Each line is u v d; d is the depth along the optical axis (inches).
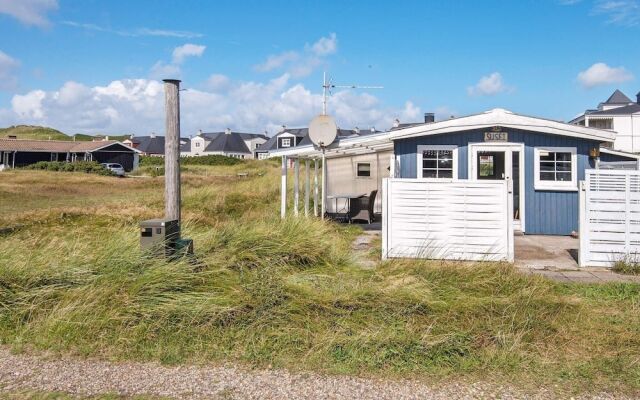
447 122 511.8
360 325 211.9
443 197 353.4
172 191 288.2
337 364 185.3
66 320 212.7
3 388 166.4
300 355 193.2
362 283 250.7
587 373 177.3
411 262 290.5
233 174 1841.8
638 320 226.2
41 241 311.6
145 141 4146.2
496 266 280.8
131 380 173.2
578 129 498.3
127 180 1612.9
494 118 506.3
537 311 226.1
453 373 179.2
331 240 339.3
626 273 323.3
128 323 212.2
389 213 359.6
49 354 195.3
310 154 571.2
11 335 211.3
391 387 168.4
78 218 578.6
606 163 550.6
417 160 521.7
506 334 203.6
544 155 510.9
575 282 295.9
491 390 166.6
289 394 162.7
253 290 232.8
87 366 185.0
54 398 158.9
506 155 510.6
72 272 243.6
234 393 163.3
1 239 329.4
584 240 341.4
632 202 336.5
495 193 348.5
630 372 177.8
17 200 933.2
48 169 2075.5
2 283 233.9
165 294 226.2
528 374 178.1
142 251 252.4
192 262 255.6
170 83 289.4
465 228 351.3
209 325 210.5
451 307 224.5
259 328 209.6
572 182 506.0
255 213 574.9
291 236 314.2
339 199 700.7
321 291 239.8
